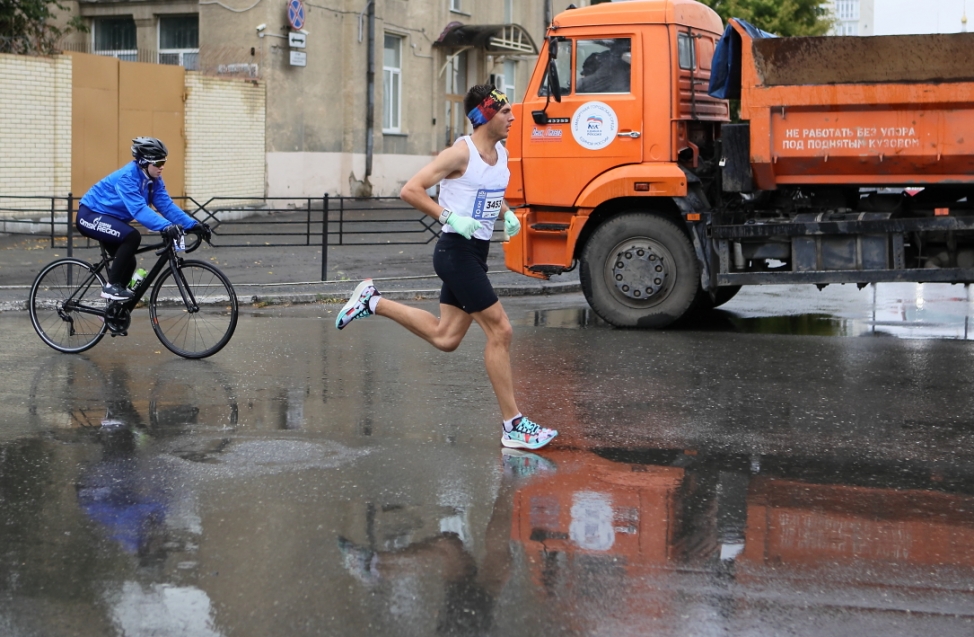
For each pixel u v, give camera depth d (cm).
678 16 1078
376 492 536
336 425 672
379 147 2852
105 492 536
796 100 1005
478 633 378
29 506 515
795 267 1049
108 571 434
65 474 568
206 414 702
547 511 508
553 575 430
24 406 726
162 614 394
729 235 1058
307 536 473
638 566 439
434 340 640
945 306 1271
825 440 644
